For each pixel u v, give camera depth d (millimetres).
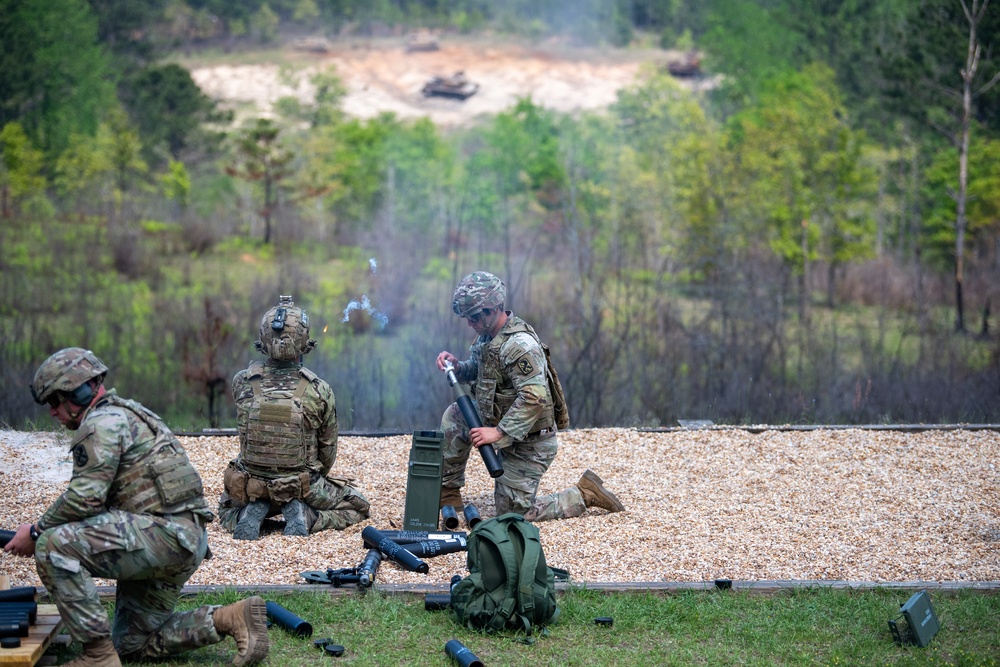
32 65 52906
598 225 29625
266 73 80188
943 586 6910
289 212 42406
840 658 5746
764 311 22328
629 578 7035
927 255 40188
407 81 80312
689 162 37312
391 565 7199
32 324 20281
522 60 85500
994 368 19328
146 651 5523
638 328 19500
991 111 34219
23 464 9688
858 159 39375
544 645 5930
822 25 63906
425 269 28812
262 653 5445
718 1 77062
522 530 6207
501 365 7855
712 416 15711
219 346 18359
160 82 56344
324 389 7891
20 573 6941
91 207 41906
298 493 7836
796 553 7539
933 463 9945
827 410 16422
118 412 5406
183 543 5355
